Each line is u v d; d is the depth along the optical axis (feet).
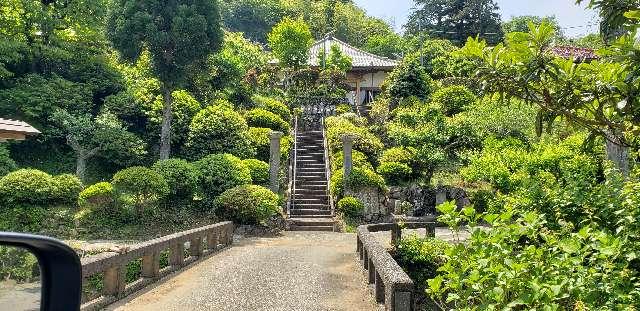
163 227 50.42
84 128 62.49
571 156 53.52
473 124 72.02
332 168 67.26
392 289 18.31
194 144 66.90
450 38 158.20
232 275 30.12
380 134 79.36
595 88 12.04
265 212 52.19
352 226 55.57
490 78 12.65
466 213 13.82
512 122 70.13
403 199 60.44
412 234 38.78
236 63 88.94
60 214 48.52
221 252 40.19
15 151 64.75
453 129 71.10
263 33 204.54
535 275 11.36
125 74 78.79
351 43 197.47
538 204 18.24
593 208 16.20
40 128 64.75
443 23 162.61
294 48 104.37
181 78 67.10
